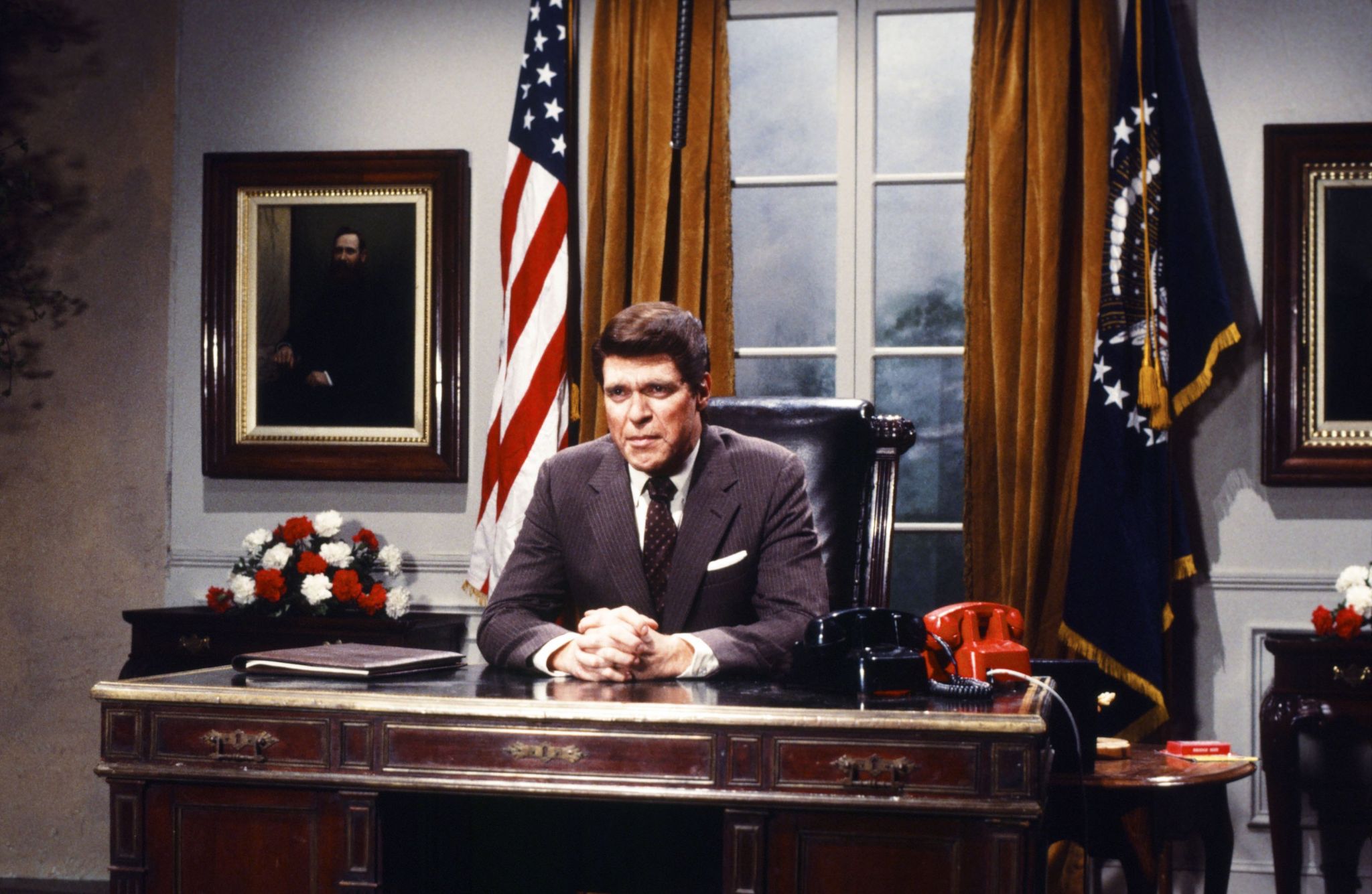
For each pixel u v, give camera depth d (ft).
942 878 5.05
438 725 5.41
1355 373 11.57
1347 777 11.51
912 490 12.72
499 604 6.81
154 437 13.42
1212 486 11.83
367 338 13.07
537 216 12.10
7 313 13.60
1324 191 11.65
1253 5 11.90
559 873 6.78
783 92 13.06
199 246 13.43
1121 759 9.15
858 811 5.09
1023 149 11.75
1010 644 6.21
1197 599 11.79
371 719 5.47
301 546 12.35
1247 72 11.90
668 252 12.41
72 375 13.56
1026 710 5.25
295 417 13.16
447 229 12.92
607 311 12.25
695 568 6.66
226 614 11.95
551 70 12.36
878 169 12.91
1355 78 11.78
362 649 6.70
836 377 12.77
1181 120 11.43
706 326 12.28
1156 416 10.99
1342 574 10.73
